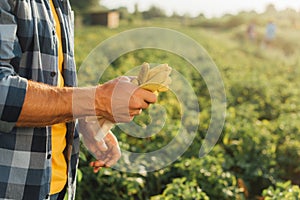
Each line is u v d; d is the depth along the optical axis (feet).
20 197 8.40
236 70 72.84
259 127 31.65
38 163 8.46
